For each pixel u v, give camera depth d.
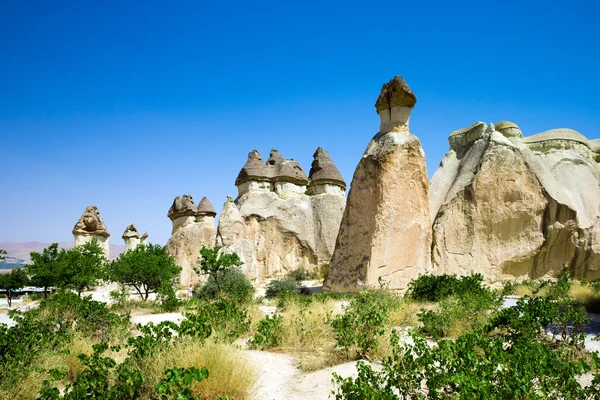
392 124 22.36
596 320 13.01
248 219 38.50
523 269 24.66
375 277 20.23
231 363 7.29
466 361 6.18
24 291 37.41
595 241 24.48
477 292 15.68
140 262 24.66
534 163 26.11
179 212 39.75
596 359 6.23
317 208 40.47
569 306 10.52
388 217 20.92
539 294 18.03
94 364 7.25
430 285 17.12
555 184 25.92
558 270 24.73
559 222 24.78
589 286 17.88
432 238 23.16
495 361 6.26
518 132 28.16
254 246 37.84
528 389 5.37
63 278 25.39
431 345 9.82
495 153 25.72
